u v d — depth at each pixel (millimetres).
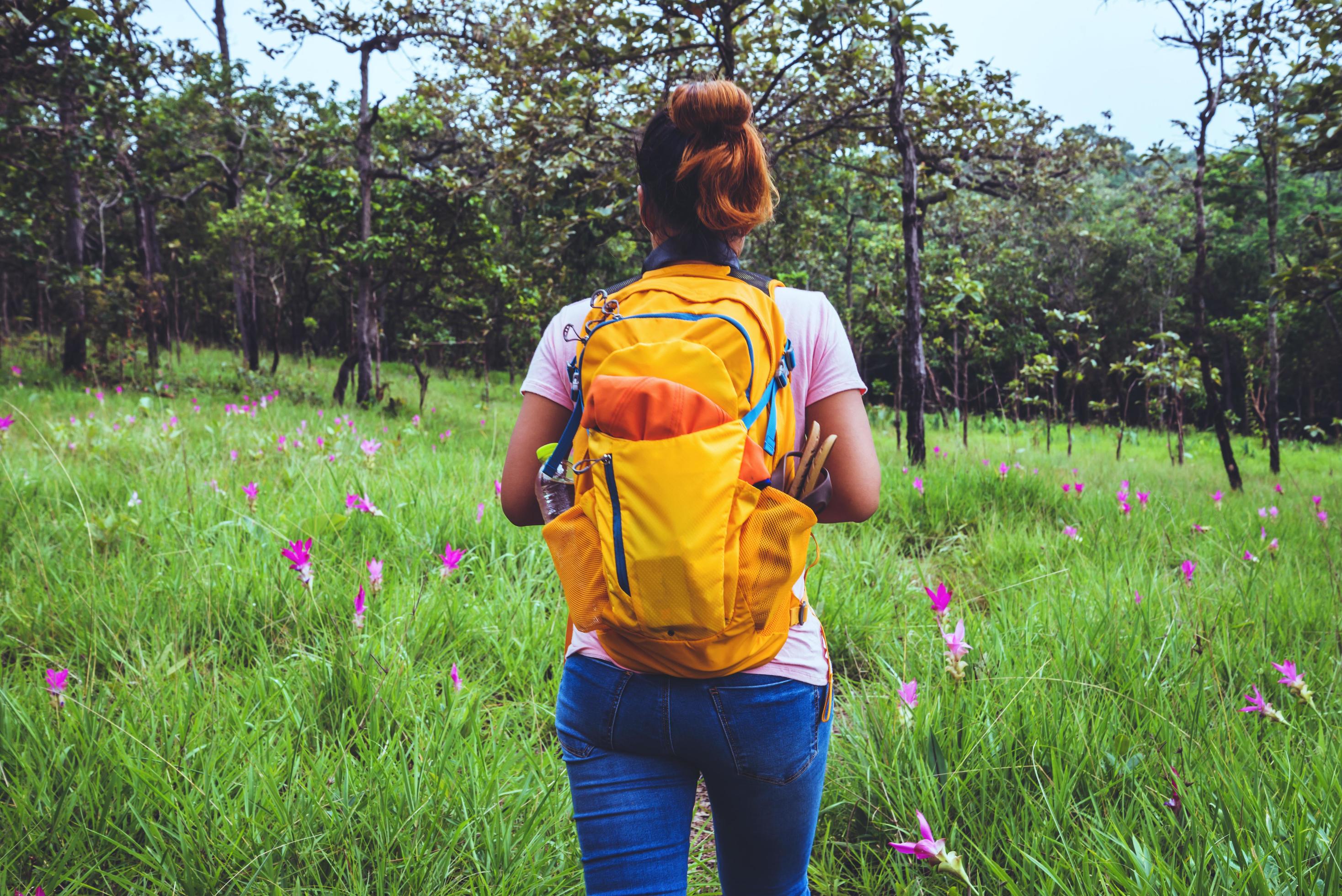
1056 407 14109
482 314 16156
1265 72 8516
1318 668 2904
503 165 9750
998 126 9602
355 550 3934
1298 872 1635
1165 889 1631
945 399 22766
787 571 1040
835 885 1956
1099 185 39156
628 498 997
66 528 4035
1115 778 2086
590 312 1198
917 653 3070
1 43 10508
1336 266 7371
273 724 2367
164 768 2055
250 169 24531
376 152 15906
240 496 4566
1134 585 3607
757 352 1102
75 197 14344
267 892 1749
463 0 12484
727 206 1142
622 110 9000
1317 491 8805
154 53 12195
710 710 1093
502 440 9430
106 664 2752
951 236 22922
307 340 32531
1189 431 23000
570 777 1204
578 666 1177
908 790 2133
